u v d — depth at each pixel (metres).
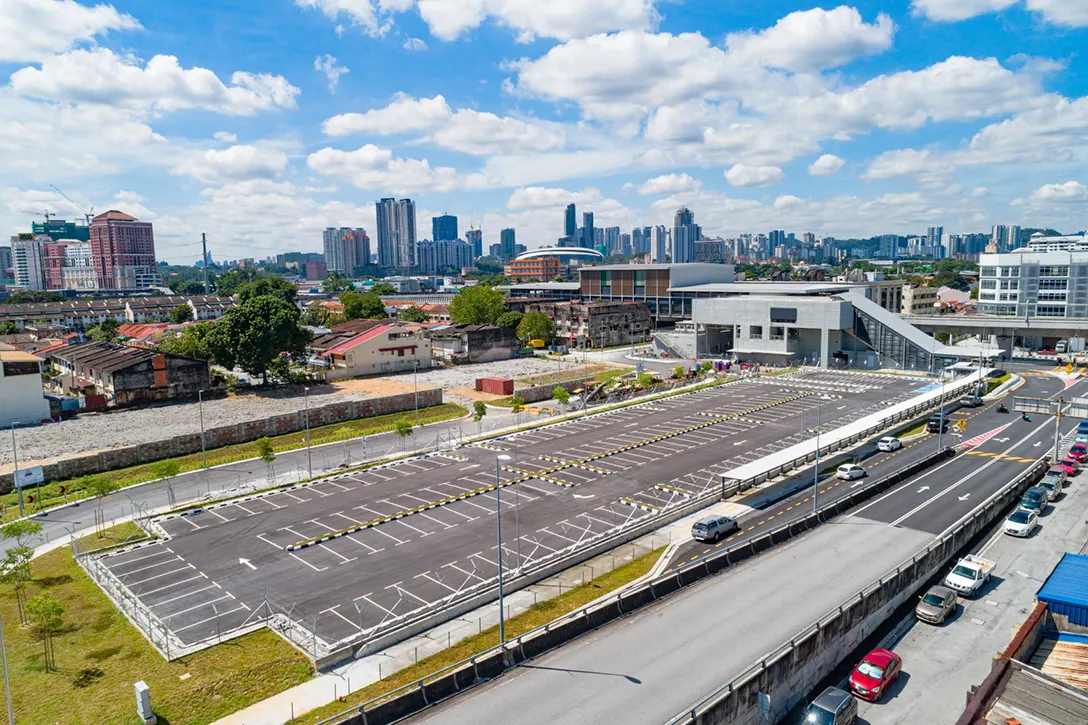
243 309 115.19
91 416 96.06
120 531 55.44
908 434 83.56
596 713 30.06
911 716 33.16
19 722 30.81
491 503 60.00
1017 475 66.31
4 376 89.56
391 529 54.56
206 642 37.66
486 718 29.91
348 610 41.38
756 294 172.25
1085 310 168.75
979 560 46.91
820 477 67.00
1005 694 30.05
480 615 40.84
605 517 56.22
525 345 169.88
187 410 99.75
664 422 91.00
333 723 28.89
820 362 139.38
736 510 58.44
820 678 36.34
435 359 148.75
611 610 39.12
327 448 82.19
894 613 42.75
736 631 37.12
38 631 39.22
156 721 30.95
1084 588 38.62
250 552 50.59
